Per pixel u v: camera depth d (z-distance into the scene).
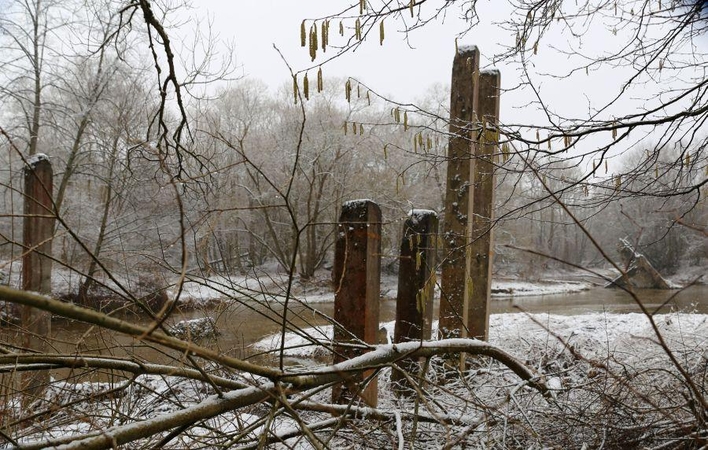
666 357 4.30
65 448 1.97
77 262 5.67
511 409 3.54
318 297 18.67
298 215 27.25
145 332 1.71
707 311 12.67
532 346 5.34
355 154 26.52
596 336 7.36
